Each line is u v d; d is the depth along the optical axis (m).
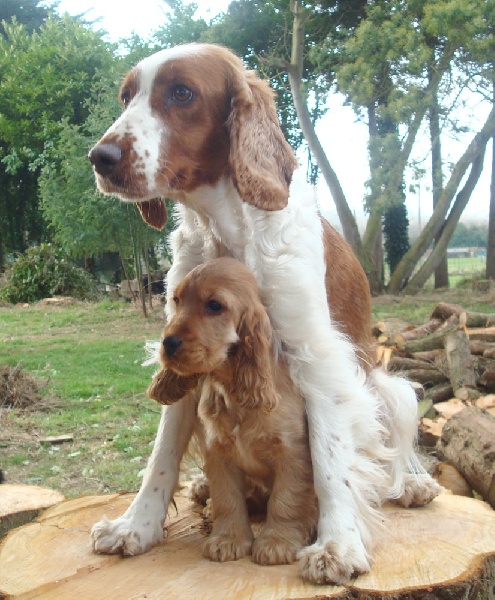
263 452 0.76
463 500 0.97
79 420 2.30
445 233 5.62
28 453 2.00
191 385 0.79
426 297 5.02
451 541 0.79
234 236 0.81
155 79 0.78
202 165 0.80
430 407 1.87
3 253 8.34
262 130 0.79
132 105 0.78
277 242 0.79
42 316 5.15
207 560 0.76
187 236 0.86
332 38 5.87
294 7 5.16
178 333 0.69
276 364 0.77
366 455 0.84
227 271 0.72
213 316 0.70
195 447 0.88
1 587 0.71
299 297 0.78
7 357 3.42
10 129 7.37
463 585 0.69
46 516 0.92
